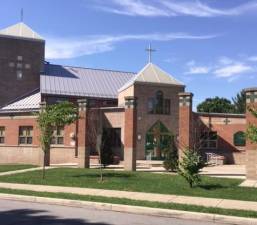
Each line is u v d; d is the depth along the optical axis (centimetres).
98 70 5972
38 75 5600
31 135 4009
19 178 2444
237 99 9200
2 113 4203
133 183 2164
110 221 1327
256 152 2320
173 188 1983
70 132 3909
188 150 2131
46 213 1461
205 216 1388
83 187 2066
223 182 2194
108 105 5478
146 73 4738
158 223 1317
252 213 1401
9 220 1314
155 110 4619
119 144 4347
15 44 5541
